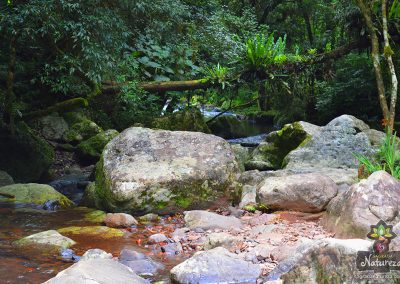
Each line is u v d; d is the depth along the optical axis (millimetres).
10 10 6945
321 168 6070
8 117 7598
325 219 4398
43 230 4574
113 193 5129
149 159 5465
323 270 2410
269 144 7543
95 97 9977
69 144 9297
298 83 10812
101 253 3658
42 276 3320
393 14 9031
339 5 10688
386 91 11023
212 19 12750
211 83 10320
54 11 6988
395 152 5453
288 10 19016
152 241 4215
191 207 5281
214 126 13680
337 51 10086
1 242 4121
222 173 5449
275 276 3162
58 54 8156
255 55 10031
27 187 5859
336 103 12508
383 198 3881
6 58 8672
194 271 3225
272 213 4926
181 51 11609
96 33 7352
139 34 9984
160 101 12281
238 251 3766
